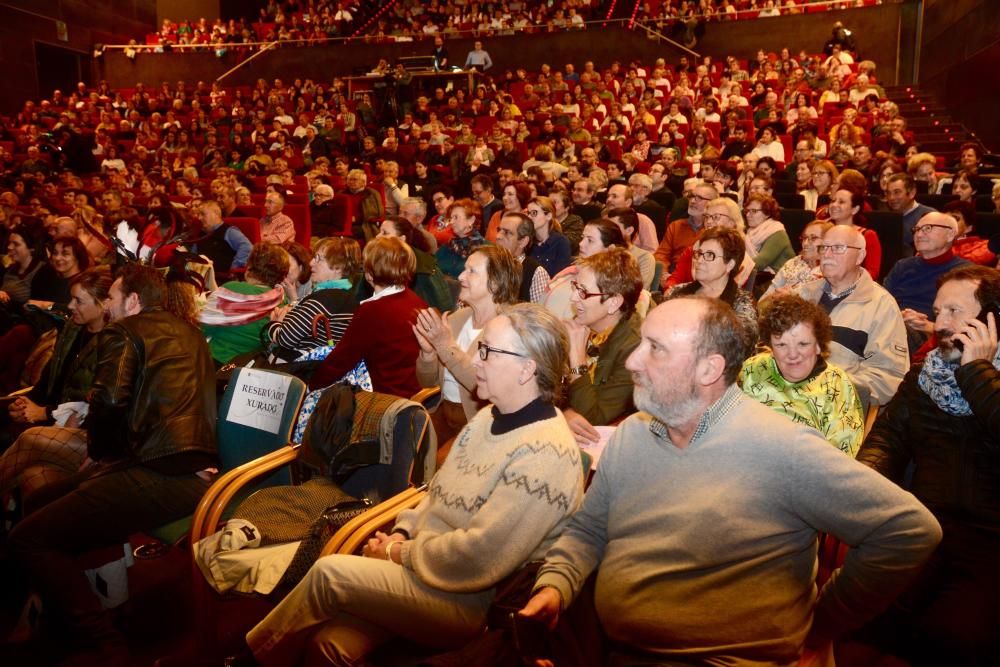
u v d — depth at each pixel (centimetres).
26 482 293
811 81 1473
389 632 192
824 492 154
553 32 1827
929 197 667
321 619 190
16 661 253
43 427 302
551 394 194
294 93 1755
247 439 281
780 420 161
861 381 284
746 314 321
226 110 1695
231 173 1142
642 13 1814
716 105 1395
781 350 231
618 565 168
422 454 250
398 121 1566
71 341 339
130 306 282
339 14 1880
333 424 252
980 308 216
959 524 220
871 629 225
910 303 405
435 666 167
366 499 239
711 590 159
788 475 156
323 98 1717
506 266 299
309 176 1127
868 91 1388
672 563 161
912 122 1387
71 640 262
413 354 314
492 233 640
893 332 299
